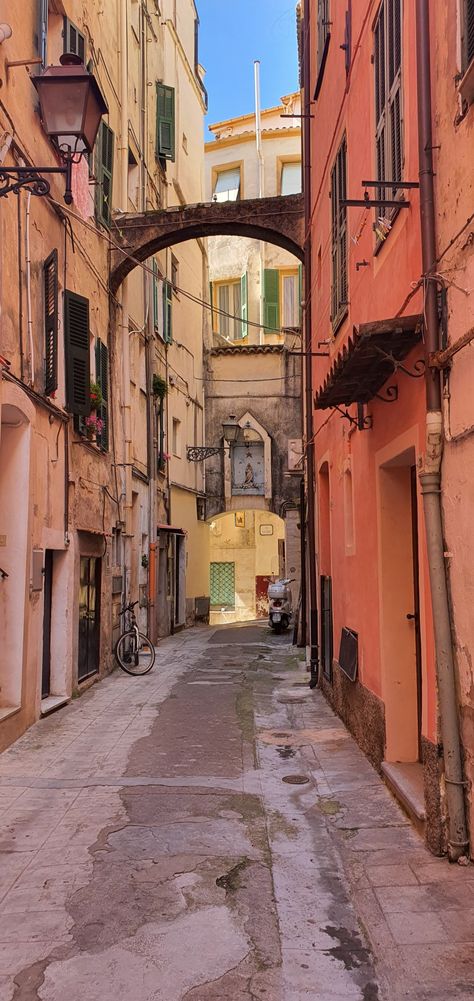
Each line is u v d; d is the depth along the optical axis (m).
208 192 31.44
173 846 4.93
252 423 25.66
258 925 3.89
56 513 9.42
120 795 5.97
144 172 16.72
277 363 25.91
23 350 7.88
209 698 10.37
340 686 8.70
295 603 21.02
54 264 8.94
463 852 4.41
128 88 15.44
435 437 4.48
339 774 6.46
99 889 4.29
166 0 20.55
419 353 4.93
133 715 9.13
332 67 9.16
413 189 5.04
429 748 4.67
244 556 33.72
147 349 16.59
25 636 7.98
